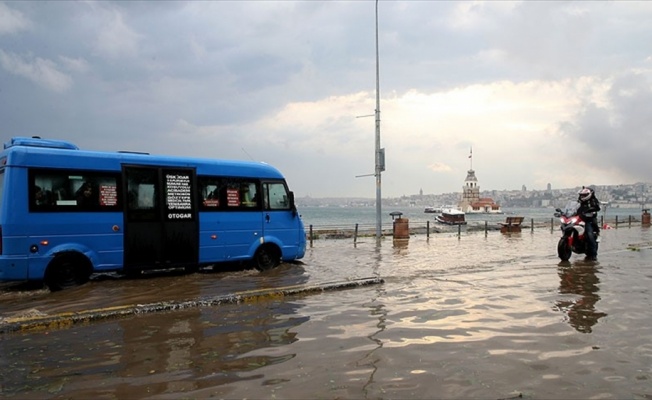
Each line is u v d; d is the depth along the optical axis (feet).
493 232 100.58
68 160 32.22
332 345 17.79
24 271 29.78
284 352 17.01
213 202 38.47
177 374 14.93
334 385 13.87
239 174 40.19
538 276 34.63
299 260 46.85
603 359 16.10
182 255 36.47
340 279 32.53
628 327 20.16
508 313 22.81
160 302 25.31
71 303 26.45
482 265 41.65
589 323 20.85
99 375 14.90
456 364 15.62
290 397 13.05
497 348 17.30
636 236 79.77
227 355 16.75
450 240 75.61
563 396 13.10
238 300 25.61
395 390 13.50
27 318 21.07
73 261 31.94
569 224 44.09
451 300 25.99
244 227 39.78
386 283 31.91
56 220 31.19
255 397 13.07
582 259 45.70
